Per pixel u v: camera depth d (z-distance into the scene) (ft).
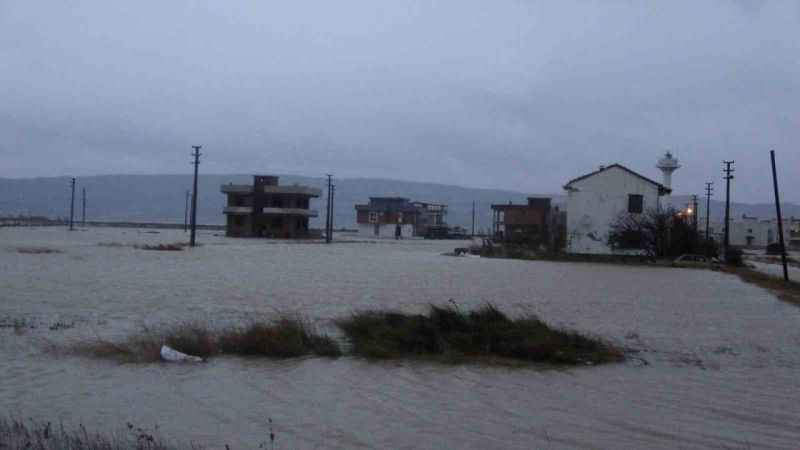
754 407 42.19
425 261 192.95
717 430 37.73
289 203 408.26
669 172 293.23
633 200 230.07
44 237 290.35
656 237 221.05
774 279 143.33
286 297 93.76
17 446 30.91
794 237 486.79
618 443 35.45
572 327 72.28
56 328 63.72
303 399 42.68
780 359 57.82
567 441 35.65
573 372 50.96
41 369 48.24
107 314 74.02
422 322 58.90
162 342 54.34
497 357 55.11
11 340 57.57
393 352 54.85
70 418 37.91
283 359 53.21
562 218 350.43
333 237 438.81
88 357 51.75
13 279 108.58
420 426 37.78
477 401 42.88
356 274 138.62
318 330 64.34
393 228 522.06
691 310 90.94
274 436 35.55
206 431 36.32
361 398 43.11
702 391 45.93
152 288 100.48
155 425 36.68
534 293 107.14
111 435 34.55
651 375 50.52
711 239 233.55
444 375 49.29
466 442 35.32
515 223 383.86
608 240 229.86
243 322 69.51
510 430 37.29
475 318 61.52
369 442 35.09
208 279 117.91
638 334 69.26
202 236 367.04
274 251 230.27
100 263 149.18
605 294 108.37
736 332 72.64
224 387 45.01
